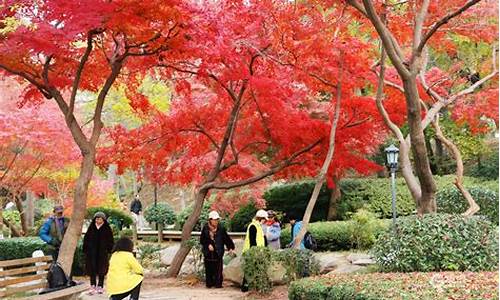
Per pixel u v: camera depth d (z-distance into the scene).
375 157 22.47
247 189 19.34
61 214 11.41
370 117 13.06
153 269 15.59
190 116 13.71
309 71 12.36
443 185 20.23
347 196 20.42
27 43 9.40
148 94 20.72
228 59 11.20
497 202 13.48
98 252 10.64
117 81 13.79
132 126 25.39
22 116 15.89
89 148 11.61
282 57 12.30
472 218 9.27
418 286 6.95
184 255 13.77
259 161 15.79
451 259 8.80
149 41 10.96
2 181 18.64
